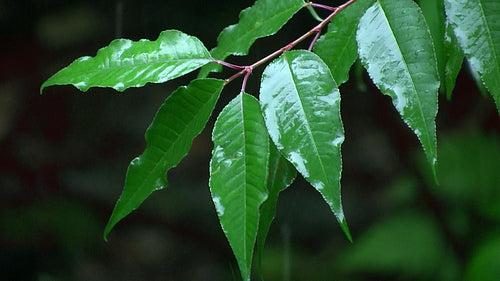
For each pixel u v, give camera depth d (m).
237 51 1.05
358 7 1.04
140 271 3.26
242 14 1.06
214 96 1.00
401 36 0.98
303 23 3.40
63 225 3.25
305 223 3.25
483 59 0.98
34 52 3.63
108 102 3.61
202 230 3.36
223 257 3.34
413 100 0.97
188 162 3.48
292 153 0.96
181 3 3.53
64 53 3.61
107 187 3.40
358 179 3.30
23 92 3.58
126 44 1.01
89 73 1.01
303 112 0.97
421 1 1.07
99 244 3.27
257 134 0.98
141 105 3.63
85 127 3.57
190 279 3.27
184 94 1.00
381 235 2.36
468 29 0.98
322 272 2.95
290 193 3.32
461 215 2.22
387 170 3.21
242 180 0.97
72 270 3.19
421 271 2.24
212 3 3.54
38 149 3.47
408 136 3.07
